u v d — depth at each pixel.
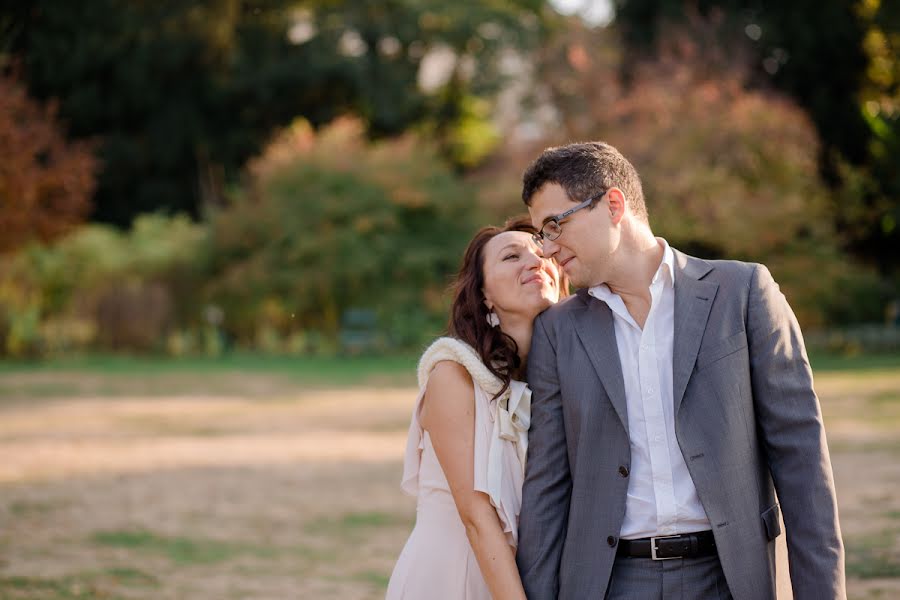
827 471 2.53
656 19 26.17
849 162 24.58
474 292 2.93
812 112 24.48
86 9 26.92
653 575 2.55
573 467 2.67
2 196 17.31
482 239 3.00
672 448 2.59
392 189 25.22
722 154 22.03
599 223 2.66
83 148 19.48
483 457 2.78
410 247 25.09
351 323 24.42
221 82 32.50
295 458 9.49
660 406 2.61
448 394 2.82
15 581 5.33
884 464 7.97
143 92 30.94
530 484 2.74
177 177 33.97
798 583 2.51
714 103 22.52
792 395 2.58
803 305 21.86
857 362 18.89
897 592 4.68
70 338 24.47
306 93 33.59
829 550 2.47
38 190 17.80
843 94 24.77
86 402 14.58
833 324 23.30
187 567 5.63
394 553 5.95
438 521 2.88
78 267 25.31
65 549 6.07
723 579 2.56
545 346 2.79
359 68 32.84
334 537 6.38
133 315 24.36
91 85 29.56
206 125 33.09
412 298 24.78
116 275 25.34
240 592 5.10
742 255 21.77
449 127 36.06
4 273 24.69
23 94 19.00
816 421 2.55
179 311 25.38
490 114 35.75
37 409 13.75
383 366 20.94
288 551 6.01
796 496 2.53
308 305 24.66
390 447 10.08
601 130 24.31
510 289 2.89
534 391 2.79
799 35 24.50
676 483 2.57
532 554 2.69
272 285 24.52
